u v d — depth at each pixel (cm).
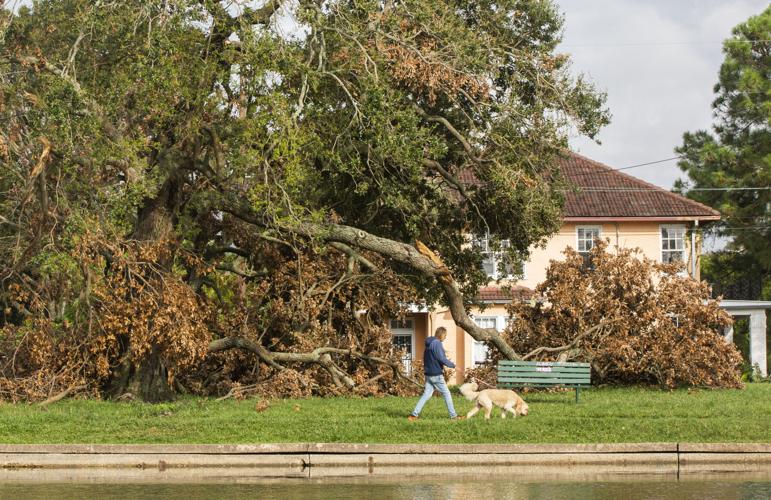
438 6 2989
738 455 1931
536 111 3119
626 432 2092
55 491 1677
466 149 3197
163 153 2697
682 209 5356
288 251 3394
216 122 2711
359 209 3403
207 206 2830
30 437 2066
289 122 2566
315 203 3266
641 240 5384
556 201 3353
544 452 1912
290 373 2981
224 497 1606
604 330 3484
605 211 5344
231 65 2636
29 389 2716
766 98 6812
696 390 3284
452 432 2062
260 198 2719
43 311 2917
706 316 3422
